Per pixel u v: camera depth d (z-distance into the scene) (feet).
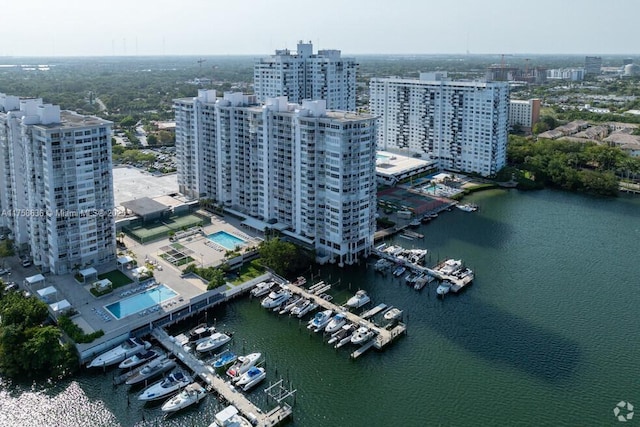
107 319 580.30
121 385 510.58
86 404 485.97
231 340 579.48
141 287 653.30
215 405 485.15
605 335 590.96
